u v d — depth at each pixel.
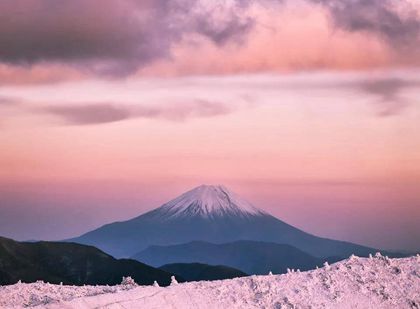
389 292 73.50
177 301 68.12
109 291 74.62
